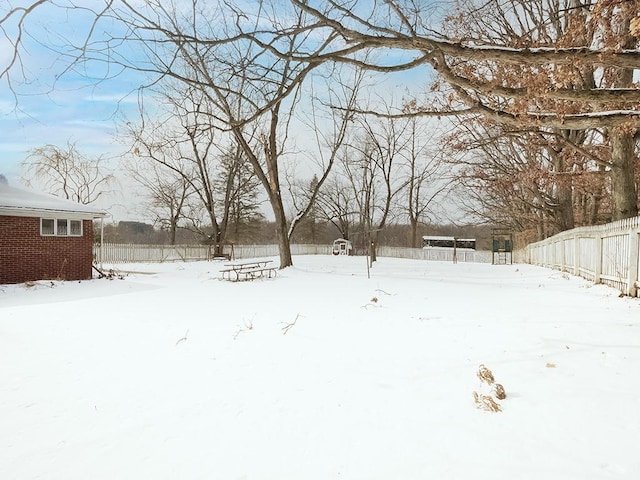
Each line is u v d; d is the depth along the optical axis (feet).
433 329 19.88
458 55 13.75
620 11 16.74
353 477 8.25
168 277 58.65
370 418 10.82
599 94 14.49
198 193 118.73
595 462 8.39
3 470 8.96
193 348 18.31
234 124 15.99
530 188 61.72
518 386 12.26
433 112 17.79
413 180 132.16
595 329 18.29
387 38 13.58
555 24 30.58
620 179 36.91
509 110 16.96
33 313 28.30
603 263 33.53
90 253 56.29
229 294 37.37
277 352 17.19
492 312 23.71
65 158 106.42
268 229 212.43
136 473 8.71
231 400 12.39
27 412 11.96
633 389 11.70
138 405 12.28
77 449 9.79
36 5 12.54
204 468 8.80
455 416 10.67
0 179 57.06
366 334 19.52
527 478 7.96
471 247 136.98
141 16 13.34
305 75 15.12
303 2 13.87
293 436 10.05
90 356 17.52
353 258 114.93
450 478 8.07
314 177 166.71
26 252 49.80
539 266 71.61
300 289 39.60
